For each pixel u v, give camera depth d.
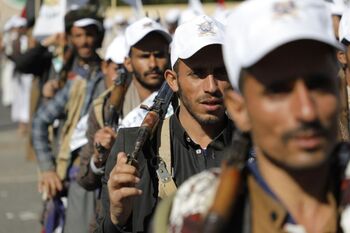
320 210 2.29
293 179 2.28
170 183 3.69
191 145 3.82
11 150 14.51
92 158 5.07
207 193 2.29
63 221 6.37
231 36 2.26
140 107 4.84
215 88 3.84
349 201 2.28
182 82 3.89
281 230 2.26
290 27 2.16
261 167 2.30
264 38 2.16
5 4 16.08
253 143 2.35
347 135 4.08
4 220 9.31
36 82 9.68
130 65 5.74
